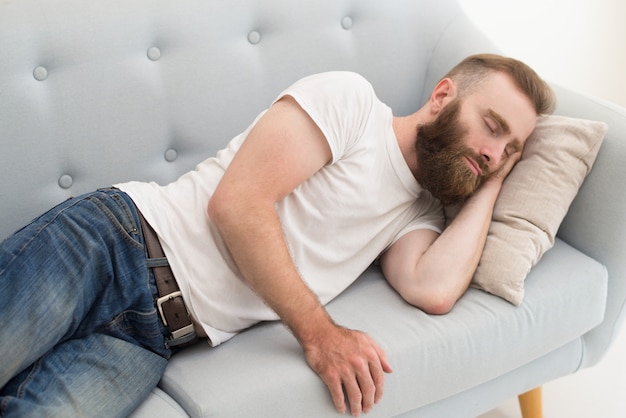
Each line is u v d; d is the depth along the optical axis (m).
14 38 1.39
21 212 1.45
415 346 1.27
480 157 1.37
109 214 1.20
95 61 1.46
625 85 2.63
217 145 1.63
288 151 1.23
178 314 1.23
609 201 1.45
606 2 2.45
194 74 1.56
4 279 1.10
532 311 1.38
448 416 1.39
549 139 1.47
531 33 2.38
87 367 1.12
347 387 1.17
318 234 1.35
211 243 1.26
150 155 1.57
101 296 1.18
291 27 1.66
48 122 1.45
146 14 1.51
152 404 1.14
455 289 1.35
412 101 1.84
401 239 1.46
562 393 1.81
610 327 1.55
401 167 1.40
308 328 1.20
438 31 1.82
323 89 1.29
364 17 1.74
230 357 1.23
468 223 1.42
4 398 1.01
